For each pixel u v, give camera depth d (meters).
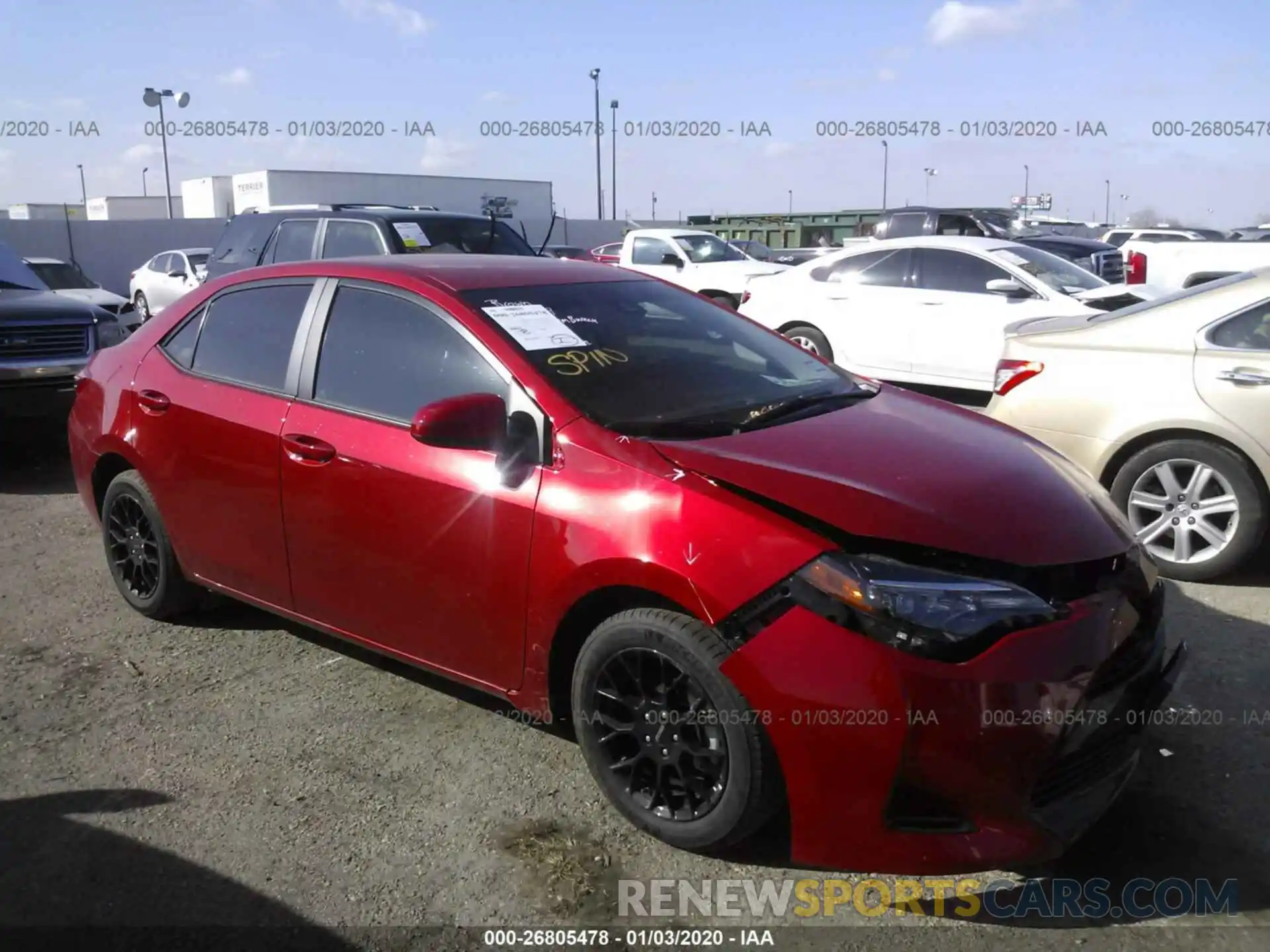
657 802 3.20
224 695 4.23
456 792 3.53
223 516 4.32
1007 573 2.87
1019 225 20.17
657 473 3.14
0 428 9.53
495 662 3.51
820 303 10.50
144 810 3.44
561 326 3.83
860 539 2.87
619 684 3.24
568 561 3.21
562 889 3.04
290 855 3.20
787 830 3.30
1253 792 3.44
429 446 3.60
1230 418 5.05
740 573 2.90
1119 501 5.41
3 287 9.05
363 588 3.85
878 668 2.74
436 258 4.38
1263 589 5.17
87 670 4.48
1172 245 13.28
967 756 2.73
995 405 5.79
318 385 4.03
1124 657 3.05
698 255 16.05
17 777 3.65
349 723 3.99
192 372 4.52
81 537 6.40
